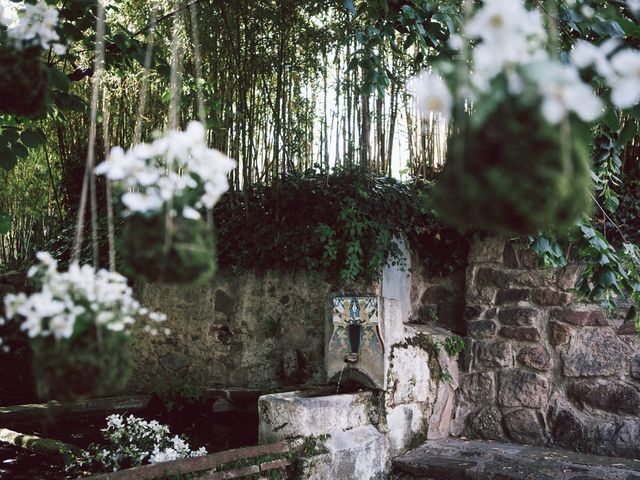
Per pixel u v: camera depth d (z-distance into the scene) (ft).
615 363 15.61
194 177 4.55
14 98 5.46
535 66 3.43
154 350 20.07
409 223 17.90
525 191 3.50
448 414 17.24
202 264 4.51
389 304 15.02
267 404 13.17
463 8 10.25
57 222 25.21
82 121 24.40
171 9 18.12
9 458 13.56
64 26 11.54
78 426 16.90
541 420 16.25
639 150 15.88
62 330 4.37
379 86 11.15
